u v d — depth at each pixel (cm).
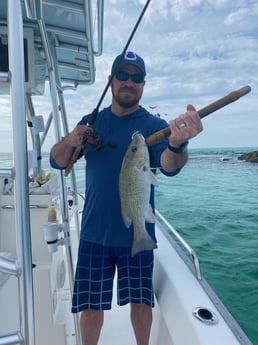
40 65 225
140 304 165
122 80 160
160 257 201
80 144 156
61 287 217
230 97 112
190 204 1022
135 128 162
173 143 124
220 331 127
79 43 230
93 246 167
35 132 228
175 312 149
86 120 181
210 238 676
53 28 205
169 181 1448
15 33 82
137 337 167
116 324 212
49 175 214
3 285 122
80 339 173
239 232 717
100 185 162
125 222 145
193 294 155
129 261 164
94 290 165
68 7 173
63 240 170
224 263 520
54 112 188
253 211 921
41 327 177
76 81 312
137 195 139
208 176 1644
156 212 253
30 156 196
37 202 185
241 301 396
